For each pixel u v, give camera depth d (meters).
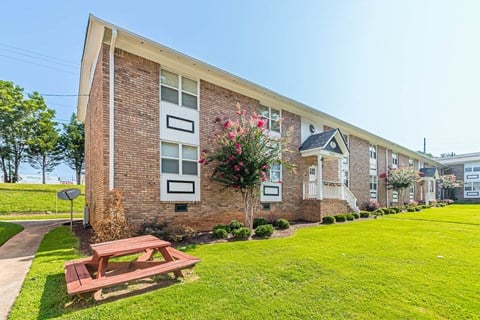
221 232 7.78
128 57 8.01
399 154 24.88
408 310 3.13
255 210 11.34
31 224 12.01
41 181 34.00
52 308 3.14
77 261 4.34
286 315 3.02
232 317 2.97
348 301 3.38
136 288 3.80
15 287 3.88
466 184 34.53
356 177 18.42
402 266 4.87
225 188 9.63
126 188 7.62
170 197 8.59
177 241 7.23
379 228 9.74
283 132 13.03
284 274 4.40
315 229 9.64
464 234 8.35
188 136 9.29
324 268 4.72
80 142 35.59
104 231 6.52
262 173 8.90
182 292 3.61
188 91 9.50
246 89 11.18
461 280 4.12
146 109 8.27
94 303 3.29
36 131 29.94
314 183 13.51
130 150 7.80
